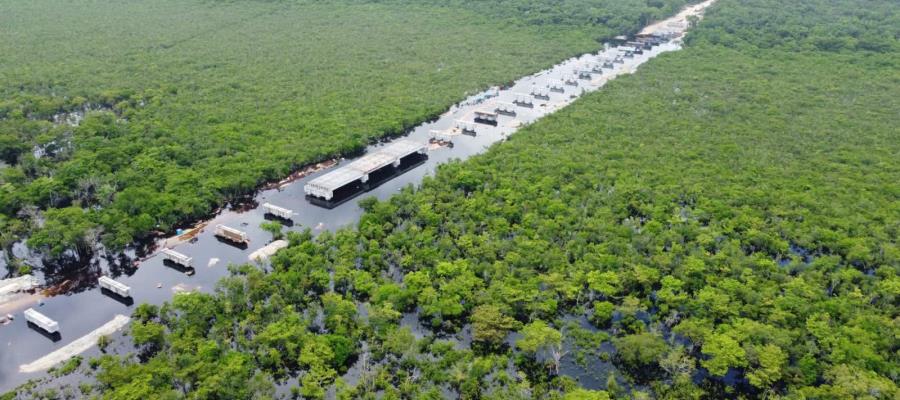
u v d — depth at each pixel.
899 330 148.25
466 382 141.50
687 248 182.88
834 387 133.38
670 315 163.00
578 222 197.12
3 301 171.25
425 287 167.00
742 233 191.12
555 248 182.88
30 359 150.62
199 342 147.12
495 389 142.00
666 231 191.50
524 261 175.75
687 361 145.62
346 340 149.62
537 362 151.75
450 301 160.50
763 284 167.50
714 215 199.88
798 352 144.50
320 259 177.88
